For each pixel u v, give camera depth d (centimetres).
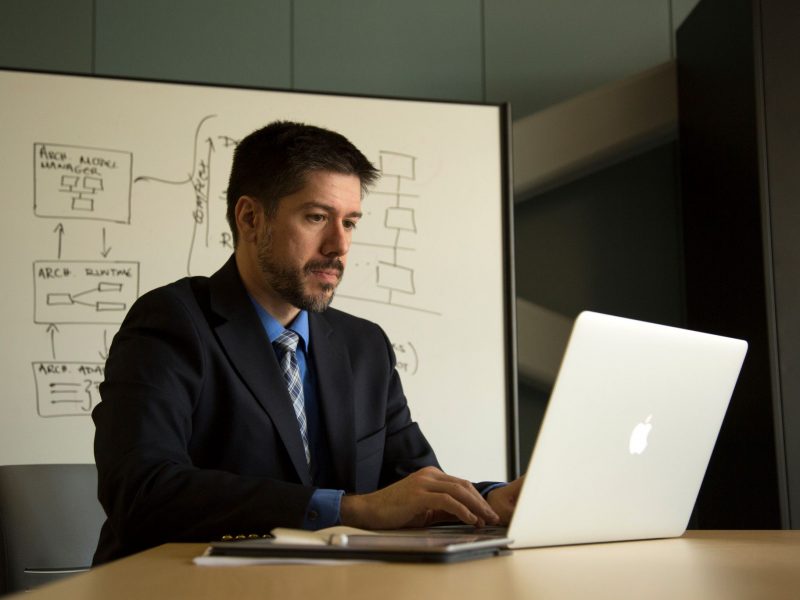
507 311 294
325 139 162
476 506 120
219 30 306
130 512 123
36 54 295
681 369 119
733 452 278
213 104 287
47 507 193
